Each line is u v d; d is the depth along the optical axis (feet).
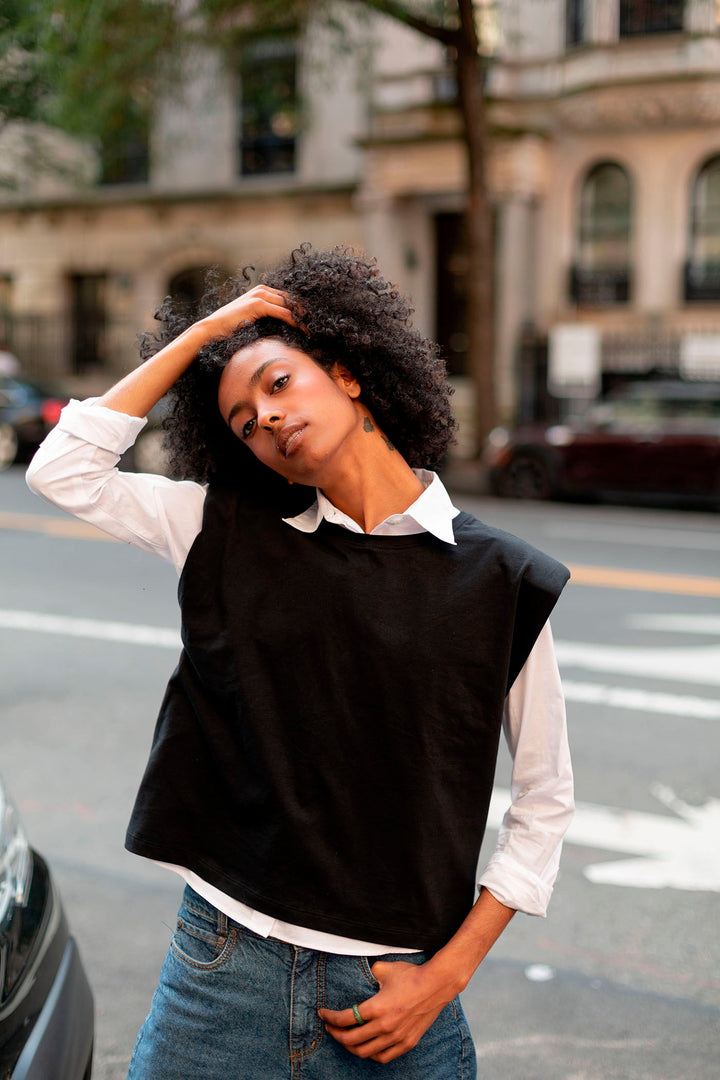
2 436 55.47
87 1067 6.62
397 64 64.34
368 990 4.67
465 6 44.65
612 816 14.15
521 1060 9.11
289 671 4.74
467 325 67.05
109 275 78.64
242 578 4.87
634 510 44.80
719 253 61.77
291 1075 4.76
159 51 45.34
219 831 4.93
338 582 4.77
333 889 4.66
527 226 63.46
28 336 79.66
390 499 5.04
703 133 60.39
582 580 29.27
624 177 63.16
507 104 63.52
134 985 10.14
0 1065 5.64
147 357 5.66
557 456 45.73
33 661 21.07
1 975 5.88
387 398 5.10
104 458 5.04
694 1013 9.86
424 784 4.67
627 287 63.26
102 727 17.30
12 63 28.45
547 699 4.89
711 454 42.73
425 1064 4.77
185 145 72.69
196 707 4.93
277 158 71.97
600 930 11.33
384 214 65.57
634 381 61.98
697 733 17.28
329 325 4.92
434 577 4.79
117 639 22.71
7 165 48.24
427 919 4.67
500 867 4.82
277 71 59.11
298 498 5.13
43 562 30.89
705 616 25.29
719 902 11.94
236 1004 4.74
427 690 4.68
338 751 4.71
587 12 60.75
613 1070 8.98
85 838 13.35
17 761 15.81
